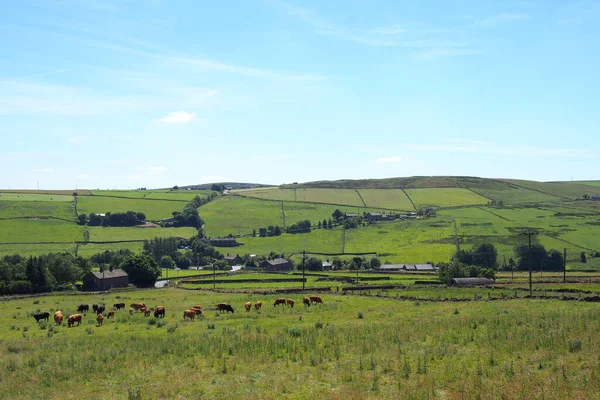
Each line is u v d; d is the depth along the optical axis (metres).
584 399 22.36
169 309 70.69
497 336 37.00
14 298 97.56
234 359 34.06
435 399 23.75
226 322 54.28
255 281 127.31
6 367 34.44
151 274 140.50
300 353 34.38
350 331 42.69
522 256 175.50
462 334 39.06
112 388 28.77
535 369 27.81
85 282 132.62
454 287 99.00
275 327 48.78
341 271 158.88
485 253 178.12
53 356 37.50
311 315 58.50
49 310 74.56
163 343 40.00
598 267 164.25
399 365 30.14
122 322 58.56
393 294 85.88
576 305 61.19
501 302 67.25
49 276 123.06
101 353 37.44
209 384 28.50
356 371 29.72
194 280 129.62
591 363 27.75
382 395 24.83
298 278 132.88
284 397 25.53
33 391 28.75
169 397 26.42
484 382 25.66
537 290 87.75
